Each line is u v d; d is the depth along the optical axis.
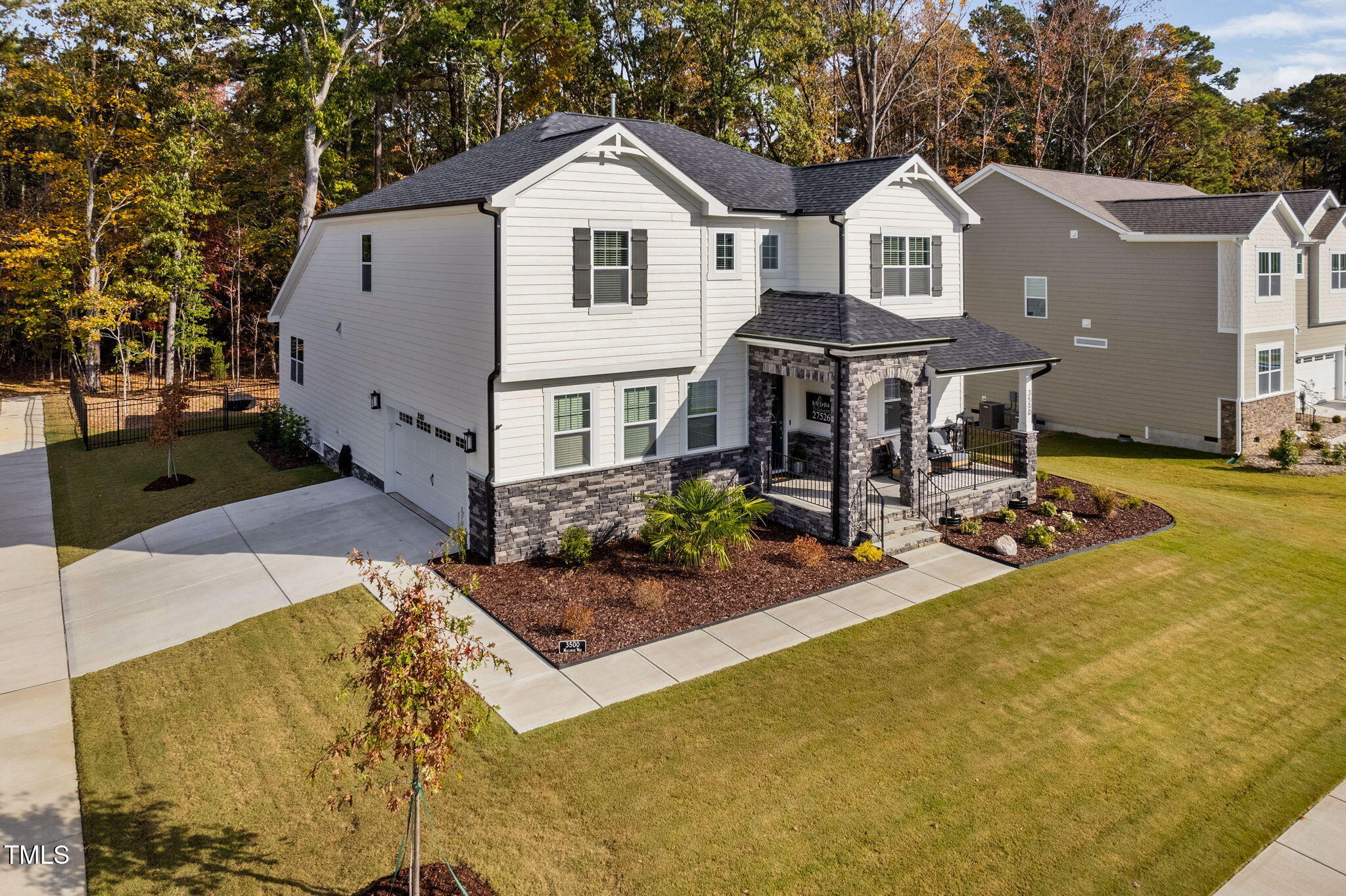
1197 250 26.97
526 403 16.38
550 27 37.16
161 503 21.45
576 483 17.16
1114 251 29.11
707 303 18.50
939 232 21.34
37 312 39.50
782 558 16.86
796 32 38.66
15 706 11.97
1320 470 25.05
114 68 37.75
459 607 14.70
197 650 13.46
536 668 12.60
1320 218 32.44
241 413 33.25
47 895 8.37
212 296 45.75
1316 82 63.38
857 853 8.83
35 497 22.58
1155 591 15.54
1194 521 19.38
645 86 41.91
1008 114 54.34
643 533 17.19
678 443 18.48
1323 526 19.45
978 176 32.88
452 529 18.31
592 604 14.73
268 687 12.25
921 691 11.98
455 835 9.08
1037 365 19.52
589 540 16.61
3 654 13.57
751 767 10.23
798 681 12.20
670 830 9.13
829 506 18.09
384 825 9.30
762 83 39.66
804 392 20.41
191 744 10.91
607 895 8.25
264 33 38.06
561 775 10.05
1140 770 10.34
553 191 15.95
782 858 8.74
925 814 9.44
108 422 32.38
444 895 8.13
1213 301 26.80
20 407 35.88
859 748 10.62
